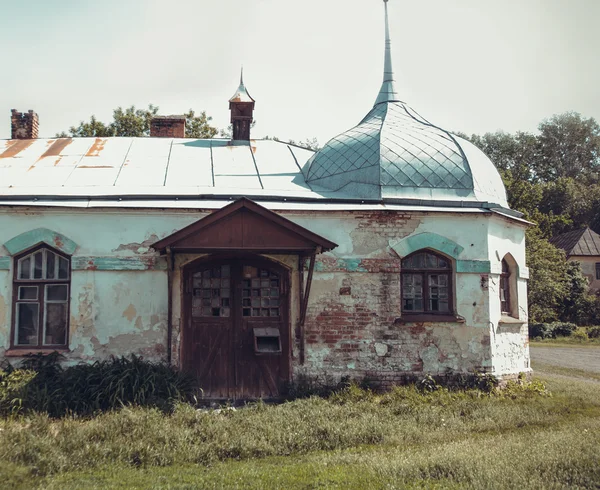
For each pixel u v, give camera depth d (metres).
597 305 35.62
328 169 13.73
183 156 14.72
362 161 13.30
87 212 11.74
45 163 13.77
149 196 12.12
